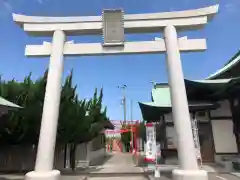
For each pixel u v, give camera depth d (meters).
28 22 11.75
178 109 10.35
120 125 51.72
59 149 17.06
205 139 16.95
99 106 20.30
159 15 11.70
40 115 13.80
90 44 11.56
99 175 14.10
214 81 15.53
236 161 14.16
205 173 9.45
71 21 11.74
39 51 11.55
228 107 17.19
